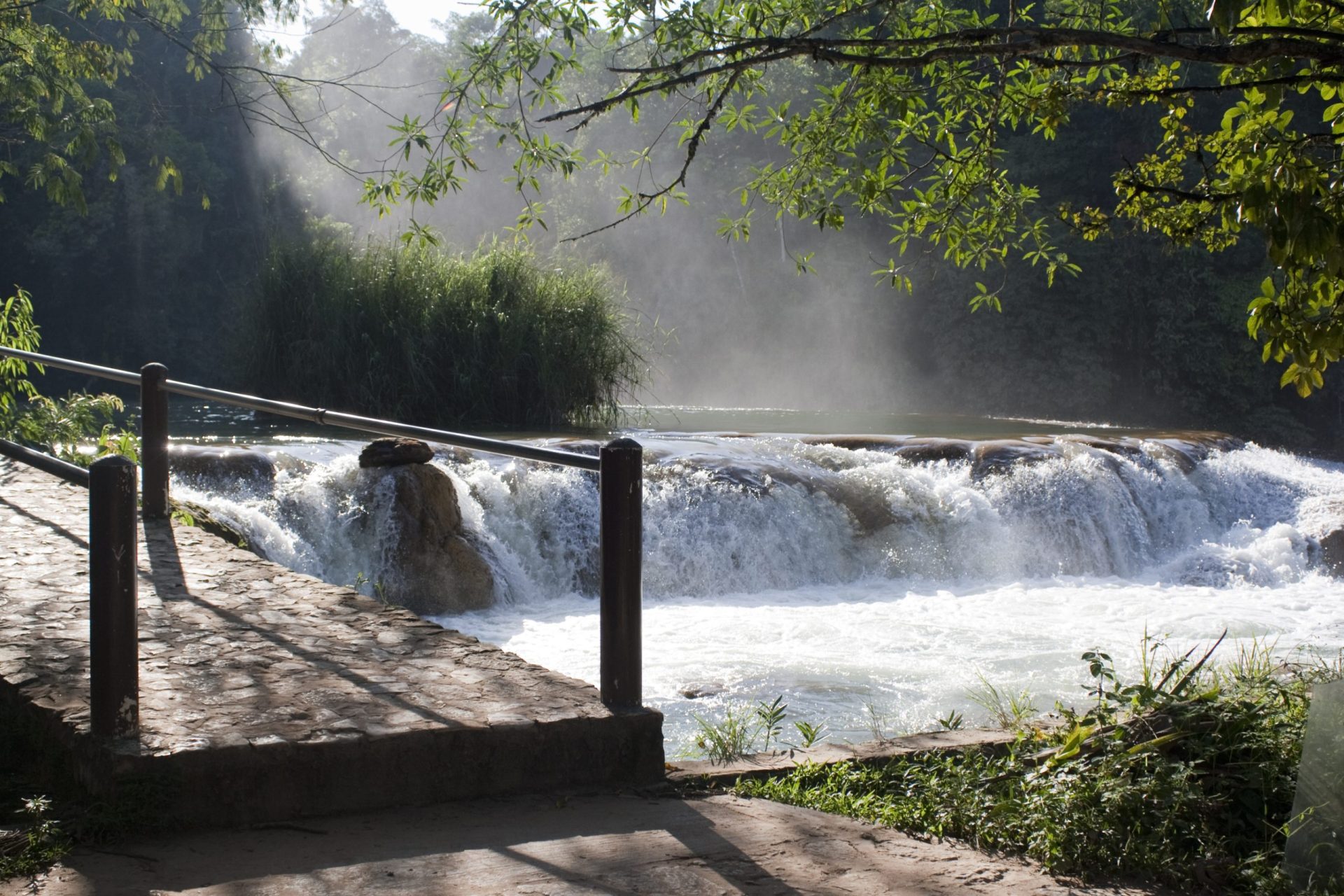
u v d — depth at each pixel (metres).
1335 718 3.14
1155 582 12.87
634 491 3.97
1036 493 13.42
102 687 3.45
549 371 17.97
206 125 37.97
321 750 3.50
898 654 8.98
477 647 4.68
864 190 5.75
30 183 13.03
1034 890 3.19
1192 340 34.12
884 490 12.84
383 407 17.88
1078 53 5.31
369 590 10.29
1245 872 3.34
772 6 5.34
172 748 3.38
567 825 3.47
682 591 11.60
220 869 3.05
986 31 3.81
